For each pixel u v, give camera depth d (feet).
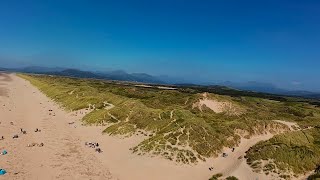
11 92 449.48
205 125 183.73
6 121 235.40
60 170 138.00
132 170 140.05
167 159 150.41
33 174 131.64
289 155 149.07
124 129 196.44
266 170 138.92
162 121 198.08
